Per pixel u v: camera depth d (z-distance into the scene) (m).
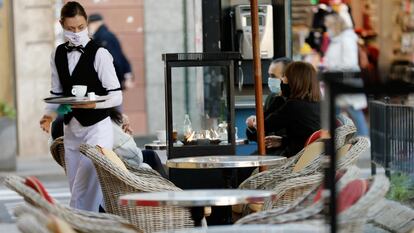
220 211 15.88
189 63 16.38
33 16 33.31
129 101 32.59
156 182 14.44
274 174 14.83
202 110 19.48
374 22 32.31
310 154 14.78
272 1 21.92
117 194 14.03
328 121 9.05
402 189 16.39
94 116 16.28
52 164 30.89
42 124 17.03
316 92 17.59
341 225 9.92
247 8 21.53
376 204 11.09
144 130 32.69
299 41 30.98
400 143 18.95
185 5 28.14
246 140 18.75
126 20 32.06
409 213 11.84
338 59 31.03
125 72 32.31
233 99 16.67
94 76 16.36
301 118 17.45
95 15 31.86
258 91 16.95
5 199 23.47
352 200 10.37
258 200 11.62
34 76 33.50
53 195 24.58
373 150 21.16
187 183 16.95
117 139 16.67
